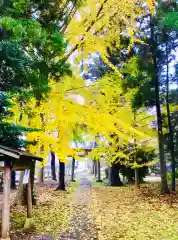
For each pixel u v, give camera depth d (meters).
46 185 27.14
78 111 9.99
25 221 9.76
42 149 11.02
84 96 10.52
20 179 13.44
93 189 23.39
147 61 18.52
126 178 31.27
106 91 10.93
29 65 6.84
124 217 11.45
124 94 15.82
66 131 10.29
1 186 19.36
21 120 10.16
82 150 11.66
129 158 21.53
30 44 6.97
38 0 7.45
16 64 6.46
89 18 9.80
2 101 7.12
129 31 10.05
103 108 10.85
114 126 11.07
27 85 7.21
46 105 9.70
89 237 8.34
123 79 17.22
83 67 10.70
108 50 13.49
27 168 8.96
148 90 17.38
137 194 19.02
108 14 9.62
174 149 21.30
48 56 7.41
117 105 12.66
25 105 9.51
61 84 9.81
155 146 20.39
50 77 8.53
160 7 11.17
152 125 19.78
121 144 17.81
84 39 10.08
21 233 8.58
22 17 7.13
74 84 10.31
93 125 10.30
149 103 18.70
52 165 36.06
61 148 10.36
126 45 12.99
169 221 10.66
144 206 14.29
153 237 8.41
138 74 17.80
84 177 48.03
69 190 22.64
